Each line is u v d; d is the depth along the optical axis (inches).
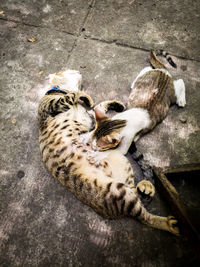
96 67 29.4
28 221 22.1
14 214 22.4
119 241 21.0
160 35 31.3
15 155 24.9
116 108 26.2
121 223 21.8
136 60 29.6
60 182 21.8
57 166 20.7
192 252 20.2
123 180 21.2
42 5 34.1
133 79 28.4
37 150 25.1
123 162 21.8
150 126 24.0
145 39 31.0
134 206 19.2
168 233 21.1
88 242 21.1
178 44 30.6
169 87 24.5
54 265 20.4
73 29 32.1
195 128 25.5
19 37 31.8
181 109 26.4
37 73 29.4
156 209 22.0
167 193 19.4
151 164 24.0
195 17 32.5
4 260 20.6
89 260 20.4
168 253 20.4
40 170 24.2
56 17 33.1
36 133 26.0
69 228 21.8
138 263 20.2
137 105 24.1
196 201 21.4
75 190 20.2
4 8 33.9
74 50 30.6
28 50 30.9
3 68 29.8
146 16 32.7
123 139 22.8
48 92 26.1
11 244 21.2
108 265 20.2
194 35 31.2
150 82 24.4
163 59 29.6
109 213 19.9
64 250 20.9
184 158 24.1
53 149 21.2
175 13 32.9
